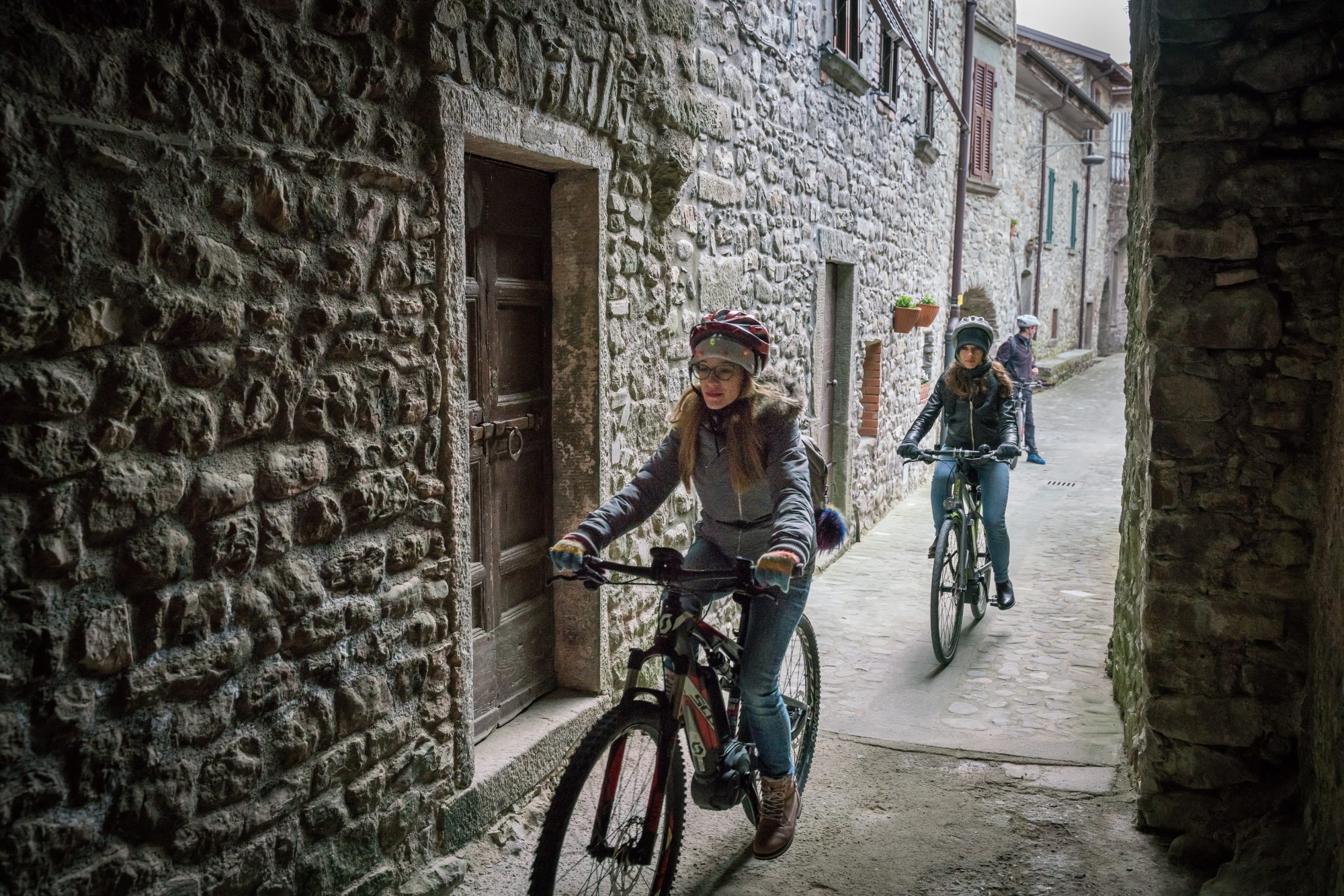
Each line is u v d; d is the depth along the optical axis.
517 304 3.17
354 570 2.29
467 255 2.87
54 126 1.55
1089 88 22.06
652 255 3.77
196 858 1.91
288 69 2.01
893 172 8.11
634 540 3.73
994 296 14.54
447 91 2.46
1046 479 9.95
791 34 5.38
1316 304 2.63
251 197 1.94
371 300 2.30
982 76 13.02
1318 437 2.65
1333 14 2.56
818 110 5.97
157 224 1.73
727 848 2.89
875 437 8.02
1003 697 4.16
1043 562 6.64
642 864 2.33
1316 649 2.57
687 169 3.85
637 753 2.38
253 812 2.04
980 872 2.76
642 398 3.73
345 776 2.29
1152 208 2.78
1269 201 2.64
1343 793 2.11
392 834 2.46
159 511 1.78
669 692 2.38
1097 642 4.90
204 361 1.86
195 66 1.79
